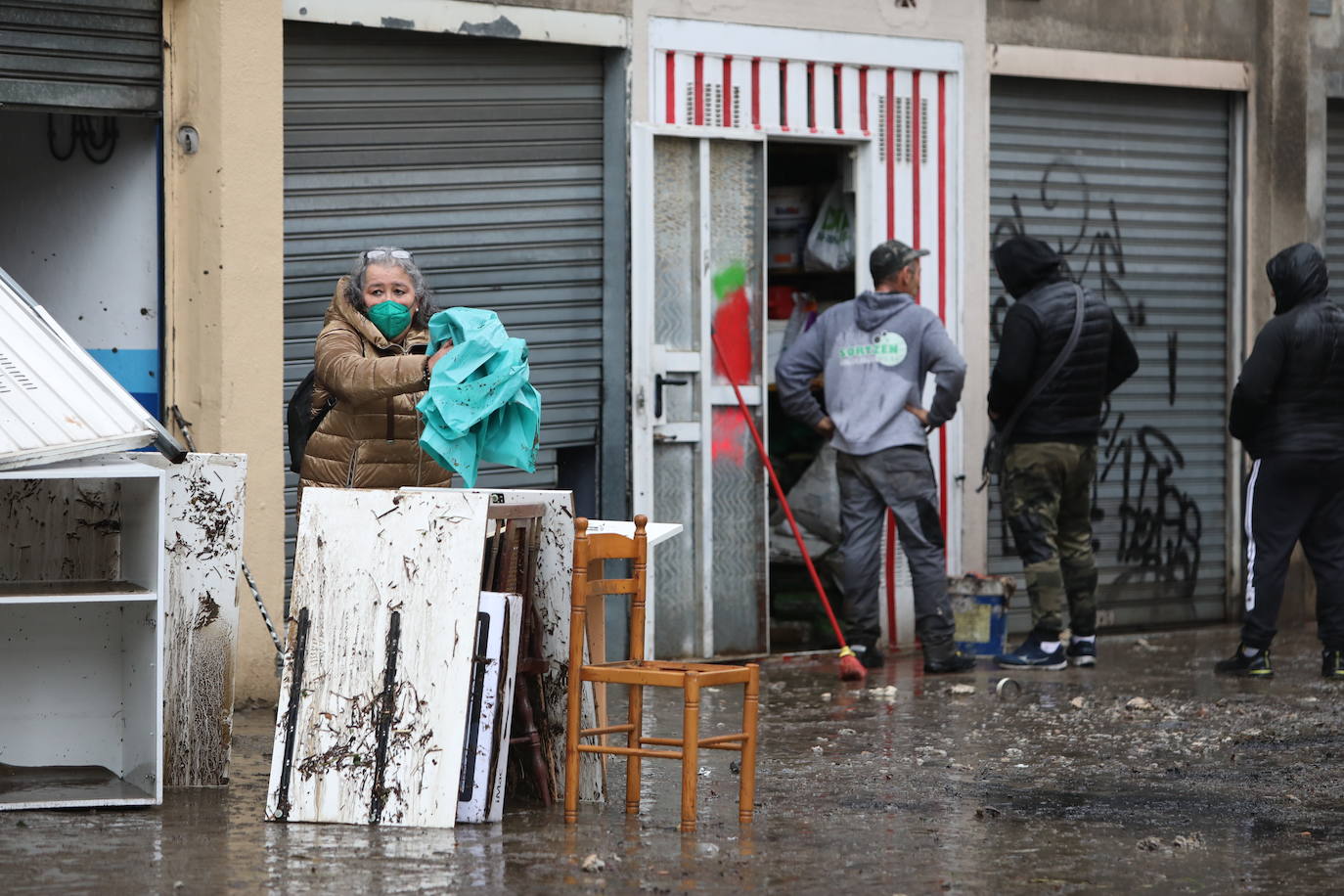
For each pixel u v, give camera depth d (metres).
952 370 19.38
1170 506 24.38
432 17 17.89
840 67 21.05
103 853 10.70
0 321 12.52
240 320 16.52
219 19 16.28
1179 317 24.33
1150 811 12.59
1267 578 19.53
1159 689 18.67
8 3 15.70
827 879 10.42
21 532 12.93
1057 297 19.77
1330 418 19.30
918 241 21.73
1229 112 24.67
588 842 11.21
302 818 11.66
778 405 22.11
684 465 20.17
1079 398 19.89
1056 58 22.73
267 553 16.72
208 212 16.47
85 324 17.06
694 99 19.92
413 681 11.71
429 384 12.62
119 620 13.03
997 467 20.50
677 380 19.78
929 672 19.69
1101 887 10.39
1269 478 19.45
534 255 19.06
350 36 17.73
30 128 17.20
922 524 19.67
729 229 20.42
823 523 21.25
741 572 20.64
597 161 19.50
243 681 16.62
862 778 13.69
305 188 17.53
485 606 11.73
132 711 12.77
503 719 11.83
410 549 11.80
